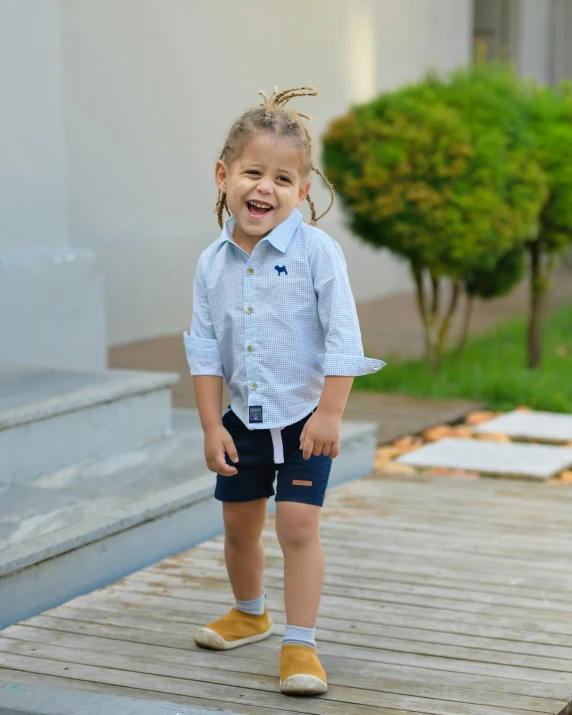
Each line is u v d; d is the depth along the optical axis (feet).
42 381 15.08
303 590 8.80
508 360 25.49
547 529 13.44
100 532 11.23
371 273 37.27
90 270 20.18
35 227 19.38
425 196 20.25
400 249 21.65
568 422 20.29
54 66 19.51
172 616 10.38
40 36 19.16
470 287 24.56
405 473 16.33
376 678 9.04
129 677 9.01
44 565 10.61
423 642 9.83
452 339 29.09
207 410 9.00
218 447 8.86
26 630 10.01
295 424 8.93
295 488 8.85
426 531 13.28
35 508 12.11
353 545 12.67
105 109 26.68
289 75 32.40
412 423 19.79
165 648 9.63
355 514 13.98
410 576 11.61
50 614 10.41
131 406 14.98
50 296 19.36
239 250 8.91
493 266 22.47
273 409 8.89
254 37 30.86
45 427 13.55
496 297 24.72
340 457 15.64
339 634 10.00
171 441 15.37
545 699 8.64
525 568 11.93
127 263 27.78
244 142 8.66
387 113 21.12
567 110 22.38
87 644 9.70
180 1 28.30
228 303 8.95
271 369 8.86
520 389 22.25
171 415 17.06
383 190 20.75
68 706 8.18
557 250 23.81
